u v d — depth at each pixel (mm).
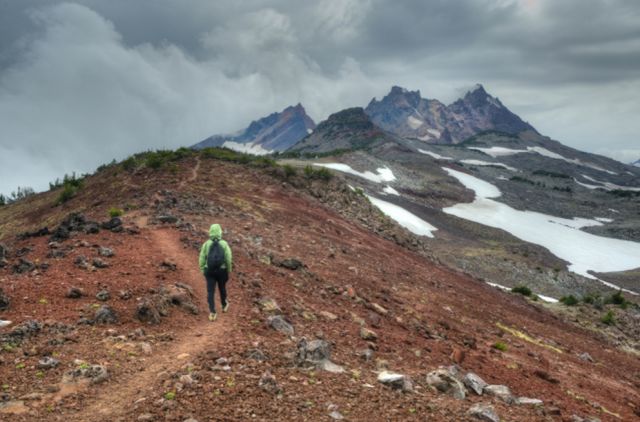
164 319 10414
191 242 18453
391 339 13039
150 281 12578
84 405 6426
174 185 43281
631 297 91312
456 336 17016
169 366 7973
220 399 6891
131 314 10172
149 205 31266
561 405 11398
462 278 42812
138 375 7535
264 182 50406
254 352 8875
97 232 18828
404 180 186375
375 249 37000
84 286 11414
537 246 134625
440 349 13578
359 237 40031
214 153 61094
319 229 36281
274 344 9852
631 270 125875
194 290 12852
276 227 31328
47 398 6465
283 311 12938
